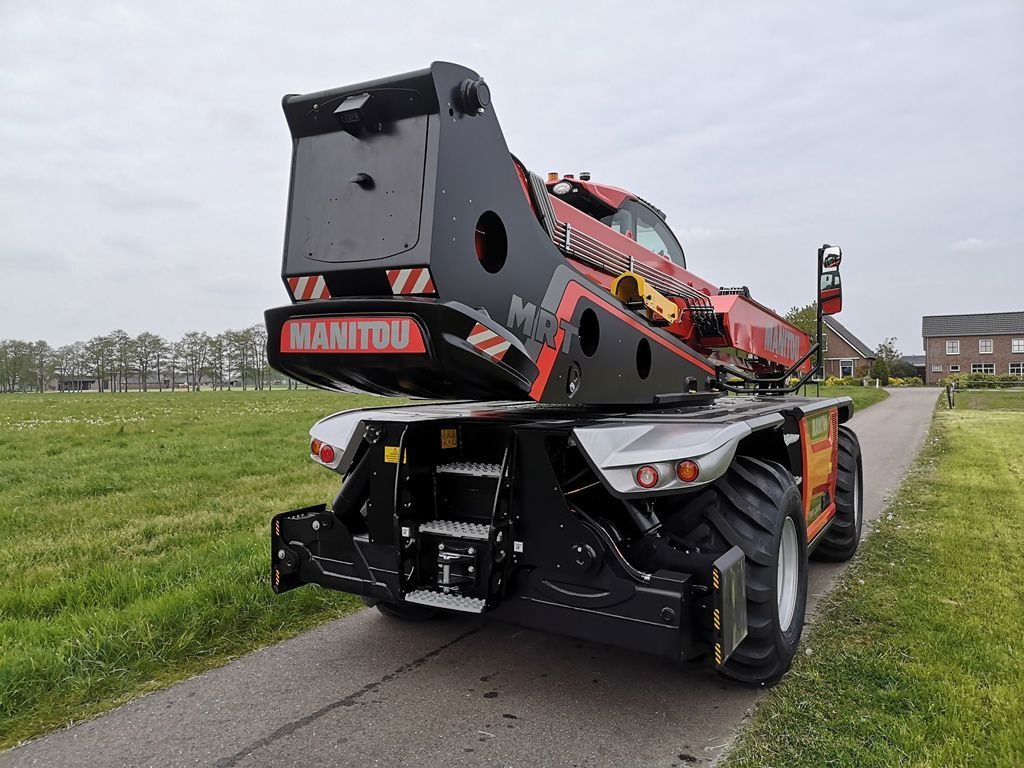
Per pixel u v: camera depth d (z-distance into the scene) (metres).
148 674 3.40
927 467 9.88
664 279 4.84
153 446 12.76
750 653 3.06
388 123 2.80
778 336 6.46
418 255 2.64
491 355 2.73
